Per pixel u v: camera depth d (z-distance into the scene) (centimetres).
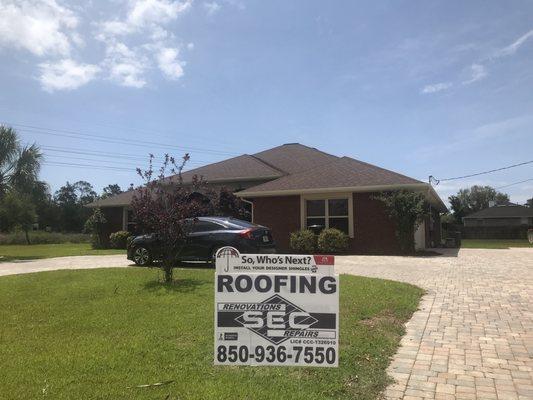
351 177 1964
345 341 583
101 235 2778
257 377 466
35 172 2320
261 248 1340
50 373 471
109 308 763
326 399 420
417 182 1820
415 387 460
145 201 1012
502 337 634
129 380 453
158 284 982
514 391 453
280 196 2045
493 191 8538
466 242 3759
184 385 441
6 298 873
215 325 433
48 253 2241
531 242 3444
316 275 430
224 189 1930
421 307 818
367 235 1877
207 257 1329
